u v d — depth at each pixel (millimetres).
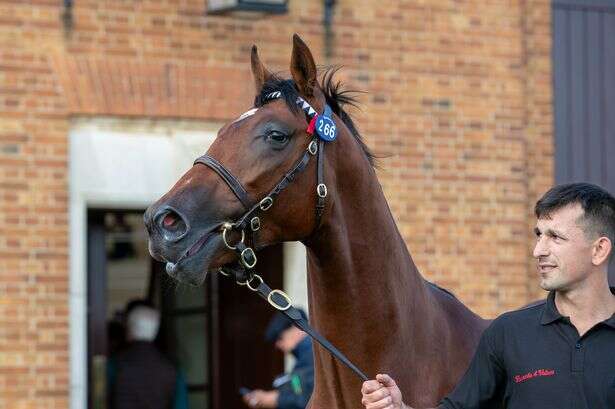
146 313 11102
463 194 11727
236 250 5066
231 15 11055
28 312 10359
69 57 10617
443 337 5723
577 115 12344
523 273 11906
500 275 11828
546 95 12234
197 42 10977
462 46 11797
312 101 5352
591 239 4746
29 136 10438
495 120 11875
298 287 11383
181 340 12586
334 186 5289
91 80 10656
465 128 11766
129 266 13062
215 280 12367
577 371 4711
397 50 11570
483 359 5000
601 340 4734
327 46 11336
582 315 4789
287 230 5188
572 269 4746
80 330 10555
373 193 5418
